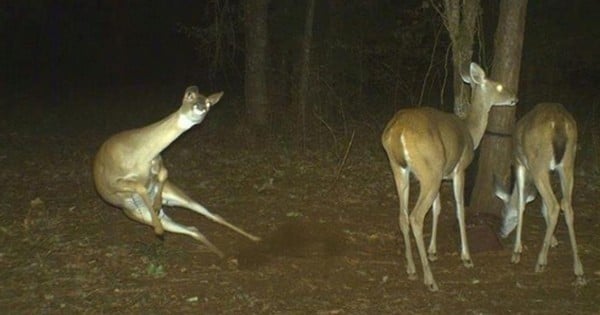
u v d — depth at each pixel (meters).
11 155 15.72
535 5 17.92
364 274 8.49
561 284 8.26
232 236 9.91
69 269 8.60
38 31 37.12
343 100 17.97
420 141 8.09
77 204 11.42
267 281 8.30
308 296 7.86
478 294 7.96
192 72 33.47
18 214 10.86
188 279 8.34
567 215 8.49
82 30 37.25
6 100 26.75
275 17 18.06
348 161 14.16
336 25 17.97
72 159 15.20
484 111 9.22
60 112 23.41
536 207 11.20
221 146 15.96
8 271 8.52
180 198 9.16
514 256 8.94
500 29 10.09
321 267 8.71
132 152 8.38
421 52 17.44
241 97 20.97
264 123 17.42
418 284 8.22
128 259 8.96
